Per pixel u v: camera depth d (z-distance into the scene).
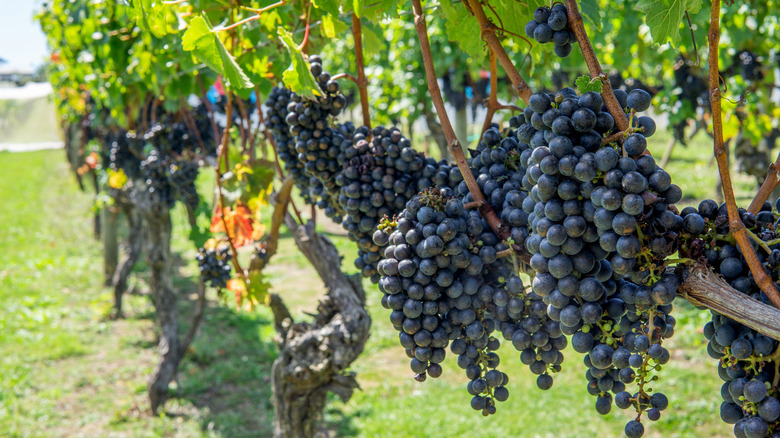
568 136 1.17
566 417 6.13
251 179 3.61
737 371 1.21
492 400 1.49
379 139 1.83
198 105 5.46
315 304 9.94
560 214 1.17
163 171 5.34
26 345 8.46
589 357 1.35
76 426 6.37
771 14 5.67
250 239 3.67
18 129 29.09
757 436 1.14
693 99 6.61
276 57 2.71
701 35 4.95
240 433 6.25
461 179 1.72
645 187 1.10
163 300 6.59
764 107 6.39
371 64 9.47
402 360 7.98
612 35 6.36
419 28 1.52
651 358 1.19
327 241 3.67
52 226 16.11
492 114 1.87
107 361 8.02
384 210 1.82
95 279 11.56
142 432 6.22
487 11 1.84
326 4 1.89
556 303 1.21
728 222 1.21
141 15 1.84
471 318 1.42
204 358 8.05
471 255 1.40
